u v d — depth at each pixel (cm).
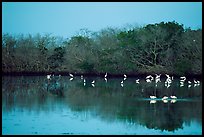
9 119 3653
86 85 7831
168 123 3519
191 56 9212
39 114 3950
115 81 9112
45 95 5772
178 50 9662
